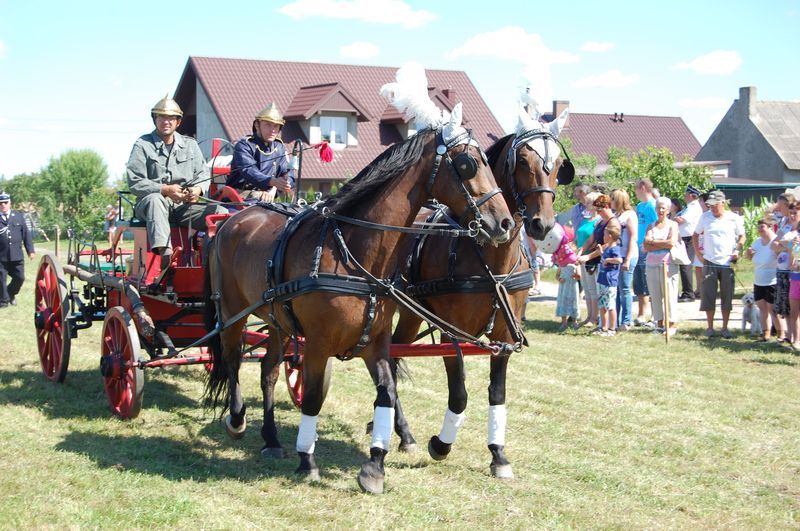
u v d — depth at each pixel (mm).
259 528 4441
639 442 6367
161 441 6113
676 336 11039
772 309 10586
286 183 6832
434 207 5859
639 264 12102
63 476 5125
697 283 14680
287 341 6211
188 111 35094
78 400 7281
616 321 11688
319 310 4801
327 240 4883
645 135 50000
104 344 6918
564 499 5051
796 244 9828
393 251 4805
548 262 15680
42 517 4434
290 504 4832
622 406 7457
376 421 5023
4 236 13492
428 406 7363
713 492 5262
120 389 6719
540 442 6305
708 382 8398
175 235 6961
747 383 8383
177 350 6480
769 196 30250
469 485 5293
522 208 5234
